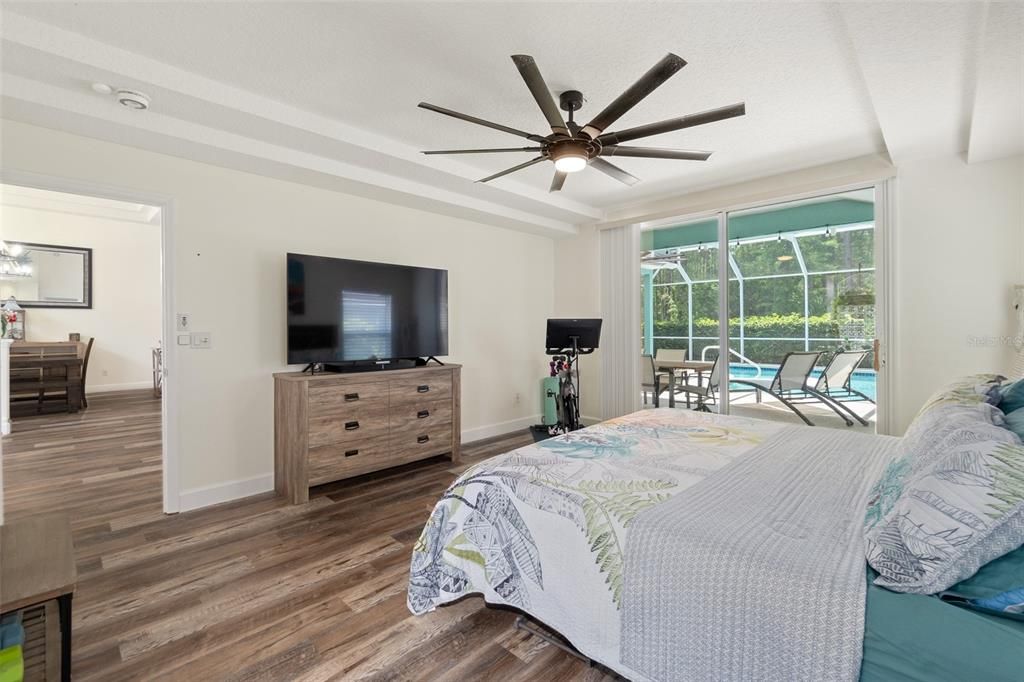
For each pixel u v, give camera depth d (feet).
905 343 11.00
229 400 10.55
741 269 13.98
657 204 15.46
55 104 7.48
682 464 6.36
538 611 5.26
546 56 7.18
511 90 8.24
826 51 7.07
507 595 5.52
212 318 10.30
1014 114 7.95
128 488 11.14
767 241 13.47
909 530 3.60
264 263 11.03
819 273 12.61
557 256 18.53
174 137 8.70
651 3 6.04
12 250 21.04
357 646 5.75
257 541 8.50
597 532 4.85
